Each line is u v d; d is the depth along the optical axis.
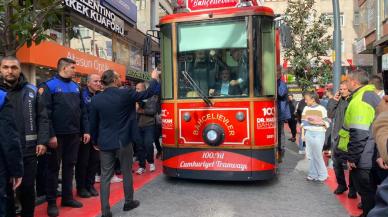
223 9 7.28
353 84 5.34
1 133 3.96
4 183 4.04
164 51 7.50
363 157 4.86
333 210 5.97
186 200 6.52
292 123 14.73
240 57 7.05
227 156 7.01
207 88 7.17
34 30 5.68
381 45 18.05
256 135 6.89
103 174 5.57
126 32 18.30
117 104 5.54
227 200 6.51
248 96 6.93
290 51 17.59
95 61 13.62
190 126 7.21
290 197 6.69
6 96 4.01
